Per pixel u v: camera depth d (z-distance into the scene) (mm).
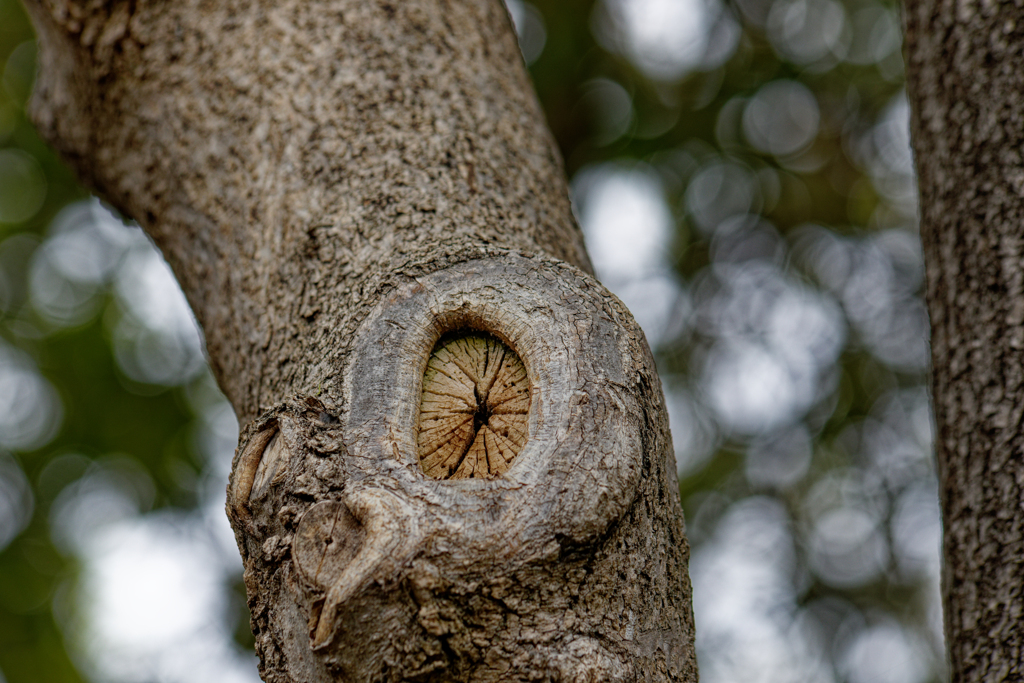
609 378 1435
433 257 1473
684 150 3777
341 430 1434
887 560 3979
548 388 1430
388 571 1392
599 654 1405
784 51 3711
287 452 1427
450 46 1612
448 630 1396
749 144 3762
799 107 3793
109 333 3541
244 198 1577
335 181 1551
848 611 3939
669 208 3854
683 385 4059
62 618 3465
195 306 1633
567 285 1457
